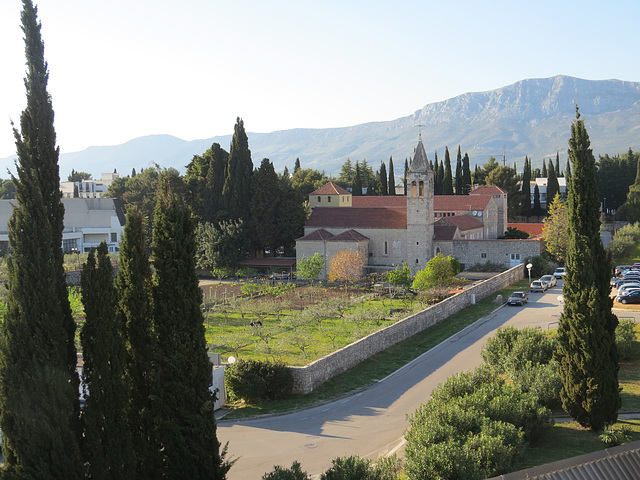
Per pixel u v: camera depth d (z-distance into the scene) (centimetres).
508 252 10081
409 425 3403
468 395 3059
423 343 5409
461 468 2317
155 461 2325
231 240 11044
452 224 10831
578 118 3073
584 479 1844
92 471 2069
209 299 7900
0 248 10819
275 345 5197
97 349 2102
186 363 2358
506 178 17325
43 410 1972
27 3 2123
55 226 2127
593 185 3044
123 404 2166
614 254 10531
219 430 3397
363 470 2283
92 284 2131
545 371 3453
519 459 2595
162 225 2386
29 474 1939
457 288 8181
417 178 10150
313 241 10556
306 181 16662
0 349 1986
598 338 3000
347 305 7375
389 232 10556
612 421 3036
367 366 4656
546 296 7850
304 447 3117
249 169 11588
